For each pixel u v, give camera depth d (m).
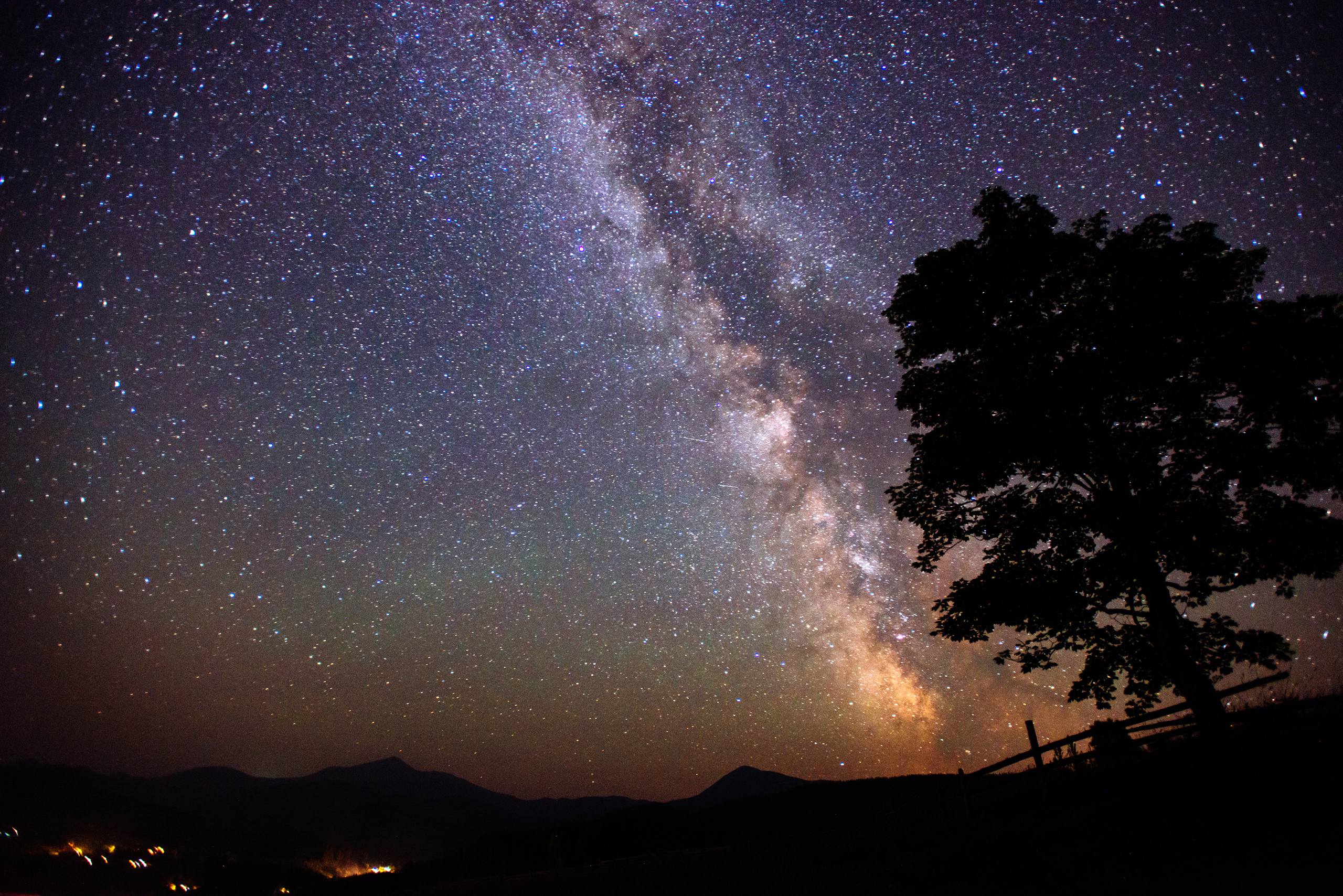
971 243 13.27
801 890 10.72
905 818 13.47
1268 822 8.09
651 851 21.25
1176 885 7.38
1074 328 12.24
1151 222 12.34
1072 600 12.02
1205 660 11.62
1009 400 12.22
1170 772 10.15
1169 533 11.47
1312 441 10.96
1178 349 11.41
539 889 15.88
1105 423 12.27
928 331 13.18
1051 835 9.71
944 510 13.33
